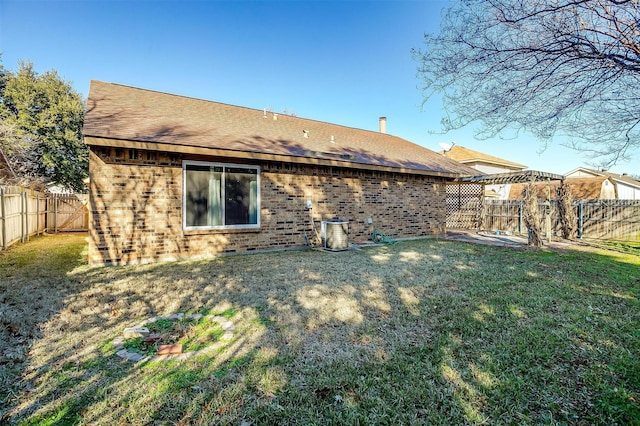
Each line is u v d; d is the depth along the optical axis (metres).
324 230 9.89
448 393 2.59
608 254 9.73
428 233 13.45
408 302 4.81
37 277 6.10
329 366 2.97
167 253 7.87
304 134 12.10
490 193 26.64
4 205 9.51
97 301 4.77
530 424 2.26
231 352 3.23
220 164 8.55
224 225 8.67
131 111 9.08
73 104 23.05
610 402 2.50
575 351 3.35
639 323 4.11
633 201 13.30
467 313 4.37
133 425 2.20
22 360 3.04
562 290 5.55
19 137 18.58
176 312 4.38
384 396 2.55
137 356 3.14
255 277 6.23
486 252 9.58
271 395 2.54
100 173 7.14
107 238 7.23
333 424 2.23
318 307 4.57
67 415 2.29
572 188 23.56
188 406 2.39
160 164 7.75
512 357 3.19
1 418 2.24
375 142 14.88
